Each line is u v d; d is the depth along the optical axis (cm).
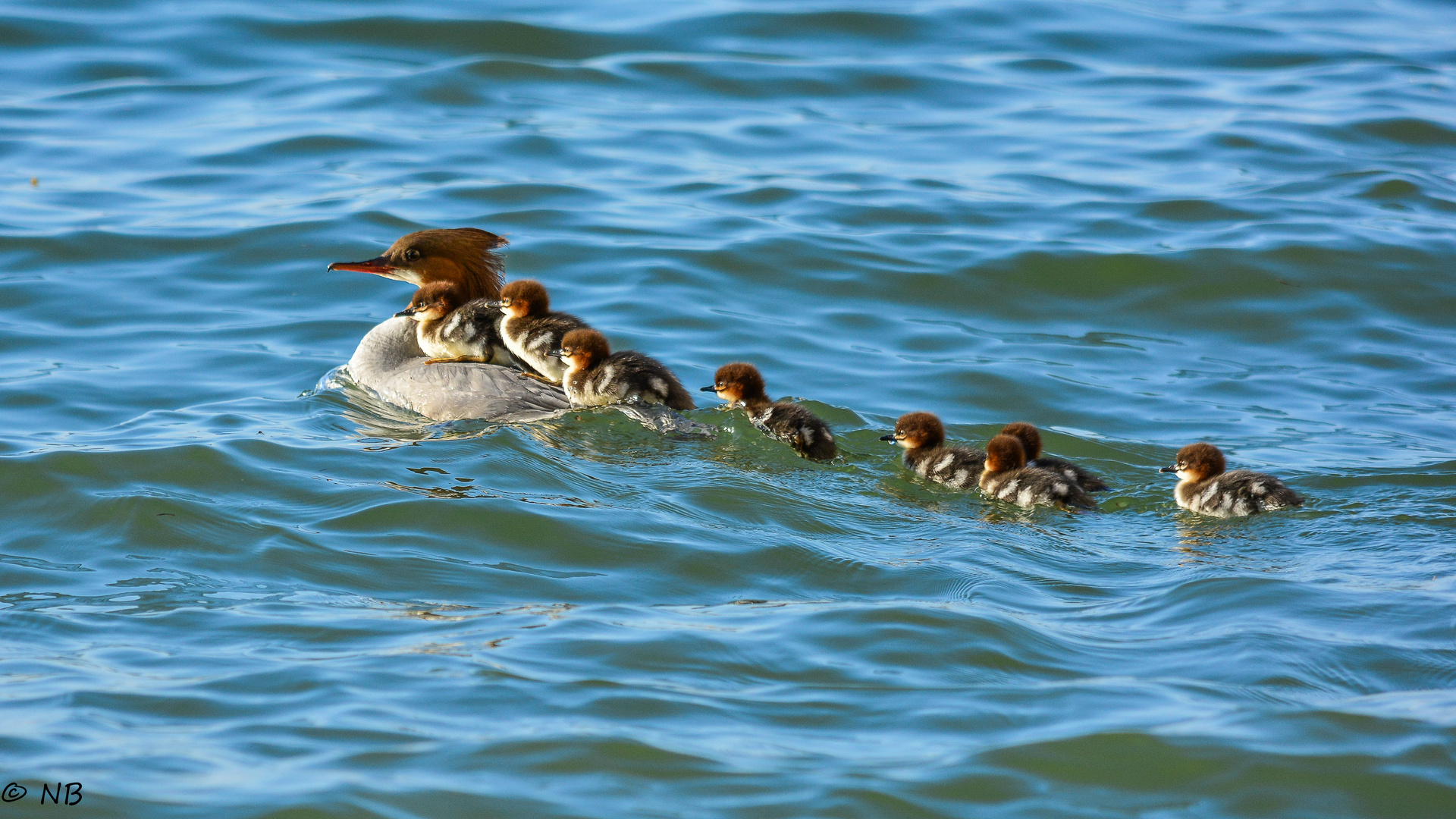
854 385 1520
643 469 1263
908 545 1127
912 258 1828
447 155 2128
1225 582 1033
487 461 1236
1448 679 873
